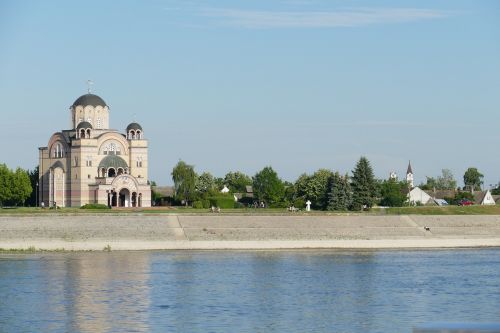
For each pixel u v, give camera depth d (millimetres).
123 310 116375
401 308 119438
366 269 160750
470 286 139375
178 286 136875
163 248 196000
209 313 114625
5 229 196375
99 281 141375
